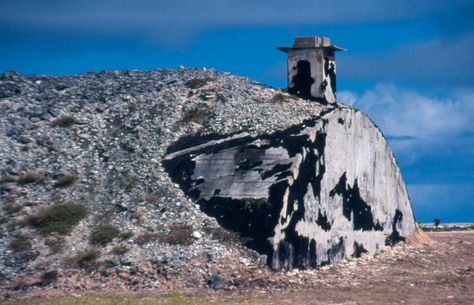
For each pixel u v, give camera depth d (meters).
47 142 115.06
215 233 94.88
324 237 103.00
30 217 98.00
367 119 117.00
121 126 119.56
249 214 95.94
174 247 92.31
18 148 112.81
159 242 93.31
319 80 120.50
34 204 101.38
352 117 112.88
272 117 112.75
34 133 116.81
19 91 129.25
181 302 75.56
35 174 106.94
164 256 90.62
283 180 97.00
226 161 104.81
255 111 116.31
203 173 104.69
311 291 83.19
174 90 128.00
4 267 89.69
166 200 101.75
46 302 76.62
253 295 80.81
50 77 137.38
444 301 77.56
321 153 104.31
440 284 88.75
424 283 89.25
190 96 125.56
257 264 90.69
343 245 107.38
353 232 110.38
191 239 93.75
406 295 81.12
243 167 102.56
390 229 121.00
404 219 125.31
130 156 111.94
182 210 99.44
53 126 119.12
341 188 108.62
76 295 81.12
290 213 96.31
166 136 115.75
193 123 117.44
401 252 116.12
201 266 89.06
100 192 104.44
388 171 122.25
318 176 103.06
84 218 99.06
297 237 97.00
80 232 96.56
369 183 116.19
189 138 114.06
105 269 89.12
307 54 121.38
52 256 92.06
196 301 76.62
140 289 84.81
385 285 87.69
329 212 104.81
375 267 102.00
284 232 94.88
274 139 105.12
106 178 107.44
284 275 90.75
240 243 93.56
